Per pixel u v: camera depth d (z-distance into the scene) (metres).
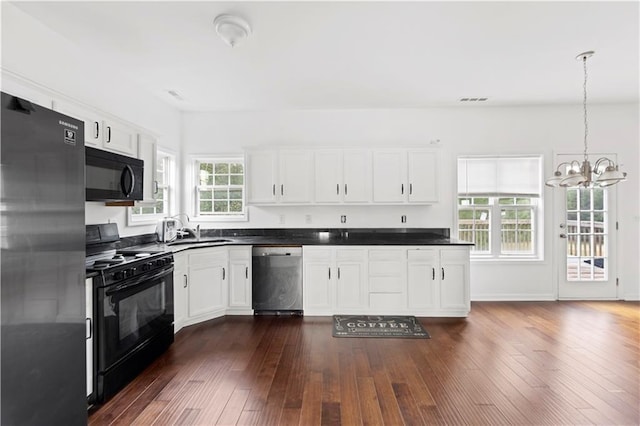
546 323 3.39
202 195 4.50
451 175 4.30
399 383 2.24
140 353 2.41
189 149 4.40
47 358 1.36
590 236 4.26
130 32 2.40
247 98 3.88
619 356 2.62
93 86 2.79
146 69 3.05
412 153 3.99
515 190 4.30
